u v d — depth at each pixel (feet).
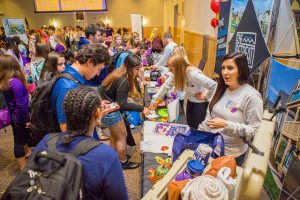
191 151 3.70
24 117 7.57
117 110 7.25
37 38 20.02
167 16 41.78
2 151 10.03
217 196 2.31
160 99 8.79
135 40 17.61
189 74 7.68
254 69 7.51
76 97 2.95
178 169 3.28
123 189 3.01
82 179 2.60
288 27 5.89
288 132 5.74
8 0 38.73
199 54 19.39
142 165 5.58
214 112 5.31
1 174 8.51
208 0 16.71
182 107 9.34
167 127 6.74
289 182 5.66
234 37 9.05
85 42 11.25
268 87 6.76
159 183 3.01
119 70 6.92
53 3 38.83
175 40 33.73
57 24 41.19
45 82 5.35
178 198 2.64
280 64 6.18
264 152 2.19
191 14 22.86
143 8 42.27
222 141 3.94
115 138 7.80
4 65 6.99
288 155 5.75
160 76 11.95
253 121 4.61
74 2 38.96
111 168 2.83
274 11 6.40
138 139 10.43
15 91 7.18
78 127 2.97
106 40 17.99
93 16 41.57
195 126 8.38
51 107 5.17
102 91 7.05
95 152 2.79
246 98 4.70
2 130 11.87
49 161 2.69
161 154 5.74
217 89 5.32
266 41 6.88
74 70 4.91
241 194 1.85
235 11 9.02
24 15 39.93
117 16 42.04
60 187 2.45
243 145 4.96
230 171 2.75
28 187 2.55
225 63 4.84
